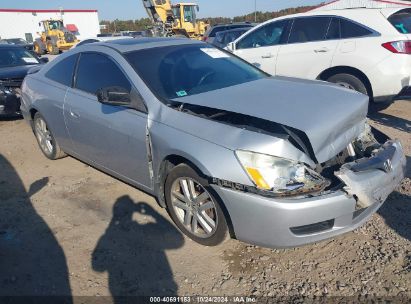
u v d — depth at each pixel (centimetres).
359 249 290
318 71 616
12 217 361
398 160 297
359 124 308
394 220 321
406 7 575
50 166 480
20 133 633
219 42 1165
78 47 427
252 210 253
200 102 302
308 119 261
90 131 375
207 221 294
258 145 255
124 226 336
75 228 337
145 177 333
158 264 288
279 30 660
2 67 734
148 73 341
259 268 278
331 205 250
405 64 550
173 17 2056
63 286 270
